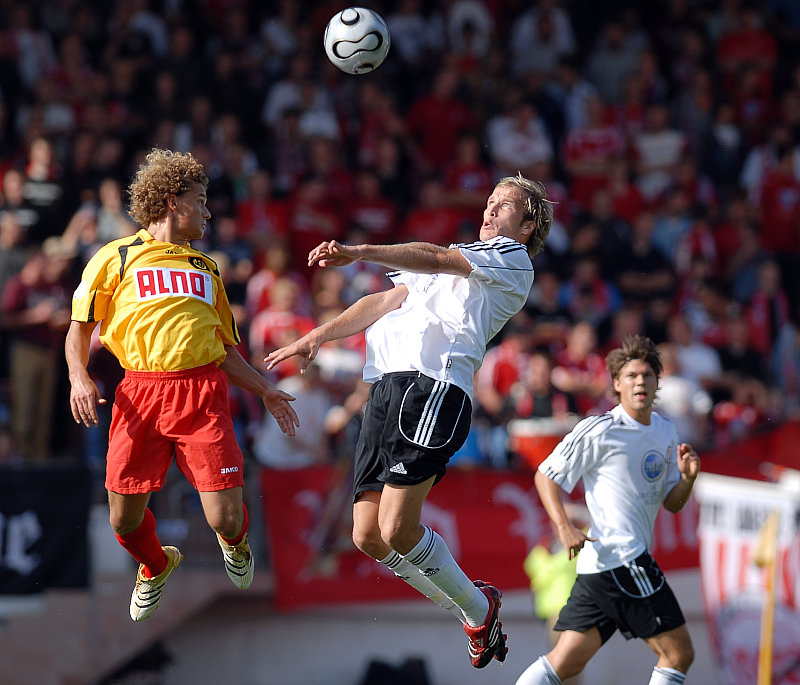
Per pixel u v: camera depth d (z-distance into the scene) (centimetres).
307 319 3816
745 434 4072
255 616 3697
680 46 5722
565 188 4972
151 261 1566
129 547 1622
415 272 1587
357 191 4644
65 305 3625
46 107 4478
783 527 3488
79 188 4012
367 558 3512
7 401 3631
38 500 3244
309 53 5112
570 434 2236
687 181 5050
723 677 3472
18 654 3388
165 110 4581
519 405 3656
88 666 3375
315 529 3484
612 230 4559
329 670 3709
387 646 3750
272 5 5231
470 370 1652
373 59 1761
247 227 4328
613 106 5281
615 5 5816
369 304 1677
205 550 3550
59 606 3469
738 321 4422
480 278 1623
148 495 1578
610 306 4300
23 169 4184
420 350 1638
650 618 2202
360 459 1689
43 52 4666
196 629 3672
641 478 2222
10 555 3219
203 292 1578
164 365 1545
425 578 1775
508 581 3444
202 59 4766
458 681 3750
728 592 3503
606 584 2212
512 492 3494
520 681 2259
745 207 4978
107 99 4597
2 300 3591
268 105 4875
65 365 3634
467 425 1650
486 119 5128
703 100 5362
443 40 5491
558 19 5509
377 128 4922
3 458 3431
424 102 5034
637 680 3806
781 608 3462
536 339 4044
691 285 4606
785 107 5659
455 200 4659
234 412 3594
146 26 4912
